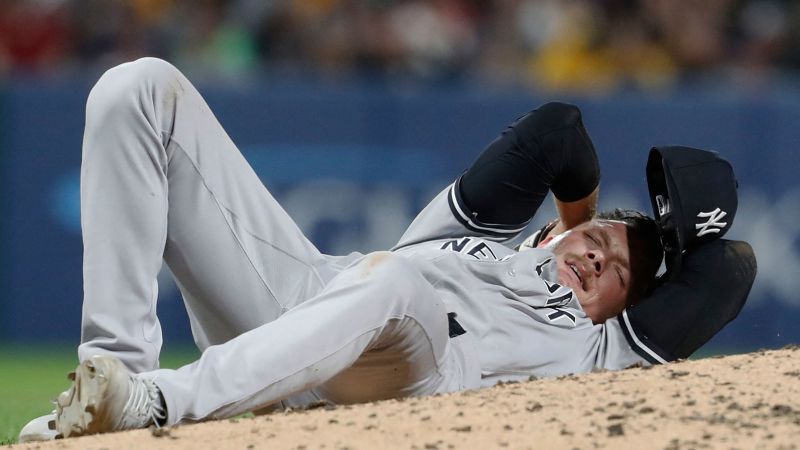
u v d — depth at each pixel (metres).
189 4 43.22
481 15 44.22
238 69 41.56
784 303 36.97
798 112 37.34
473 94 37.28
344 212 36.62
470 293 14.39
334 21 42.31
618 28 44.81
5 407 21.88
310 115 36.69
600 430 11.03
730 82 43.59
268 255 14.37
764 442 10.56
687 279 15.36
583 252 15.83
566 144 15.69
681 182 15.50
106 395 11.37
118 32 41.94
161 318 35.81
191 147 13.88
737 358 13.82
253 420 11.81
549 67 43.66
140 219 13.18
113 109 13.12
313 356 12.25
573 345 14.69
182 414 11.86
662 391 12.29
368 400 13.88
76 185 36.09
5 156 35.97
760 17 45.44
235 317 14.38
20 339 36.12
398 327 12.82
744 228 37.09
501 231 15.78
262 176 36.44
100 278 13.03
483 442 10.83
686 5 45.09
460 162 37.22
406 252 15.32
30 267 36.06
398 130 37.03
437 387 13.66
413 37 42.19
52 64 41.59
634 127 37.53
